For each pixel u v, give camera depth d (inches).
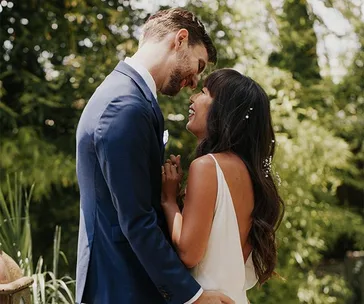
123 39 213.0
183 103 204.7
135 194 72.4
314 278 234.7
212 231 79.4
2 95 207.0
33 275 111.0
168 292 74.5
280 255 226.2
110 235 77.3
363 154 258.8
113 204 75.8
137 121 73.7
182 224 78.2
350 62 256.2
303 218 219.8
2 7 206.8
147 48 81.5
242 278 81.2
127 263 76.9
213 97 83.4
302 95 243.9
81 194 79.9
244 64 217.6
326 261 289.7
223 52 214.7
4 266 75.6
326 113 251.9
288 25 236.5
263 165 83.7
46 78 215.3
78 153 78.4
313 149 217.6
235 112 82.0
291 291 227.0
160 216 79.7
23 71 205.0
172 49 80.8
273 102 218.7
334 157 223.6
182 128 210.1
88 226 78.7
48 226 211.9
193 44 82.0
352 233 260.1
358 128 255.8
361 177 273.3
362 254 278.2
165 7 214.7
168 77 81.2
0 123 203.8
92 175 77.0
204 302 76.8
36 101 204.1
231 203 79.8
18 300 75.5
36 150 196.9
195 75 82.9
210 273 79.4
